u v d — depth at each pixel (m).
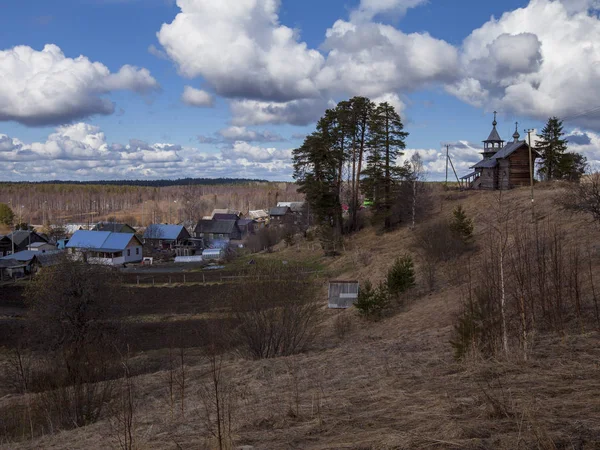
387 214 48.50
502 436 5.04
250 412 8.06
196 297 39.16
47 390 11.55
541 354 9.67
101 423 9.88
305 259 50.38
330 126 51.81
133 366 19.44
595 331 11.70
